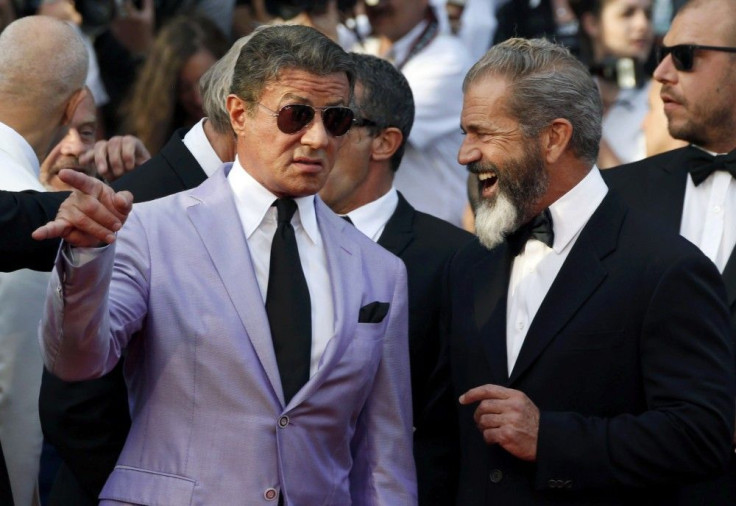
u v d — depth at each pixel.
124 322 6.43
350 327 6.84
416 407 8.30
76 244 5.83
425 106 12.05
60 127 8.62
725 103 8.72
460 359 7.71
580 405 7.29
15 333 8.14
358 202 8.73
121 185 8.33
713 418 7.07
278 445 6.55
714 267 7.39
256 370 6.58
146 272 6.64
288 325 6.74
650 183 8.85
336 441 6.82
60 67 8.41
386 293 7.20
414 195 12.02
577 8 13.12
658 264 7.28
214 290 6.68
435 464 8.14
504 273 7.71
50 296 6.03
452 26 13.77
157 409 6.59
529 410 7.17
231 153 8.34
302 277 6.86
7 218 6.98
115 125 12.86
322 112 6.75
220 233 6.81
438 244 8.62
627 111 12.59
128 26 13.05
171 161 8.38
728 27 8.68
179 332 6.59
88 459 7.68
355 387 6.82
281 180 6.81
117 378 7.71
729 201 8.62
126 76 12.98
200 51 11.96
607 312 7.29
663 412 7.11
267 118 6.77
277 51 6.75
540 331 7.36
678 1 12.91
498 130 7.46
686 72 8.76
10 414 8.13
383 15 12.26
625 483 7.12
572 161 7.56
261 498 6.51
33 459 8.26
